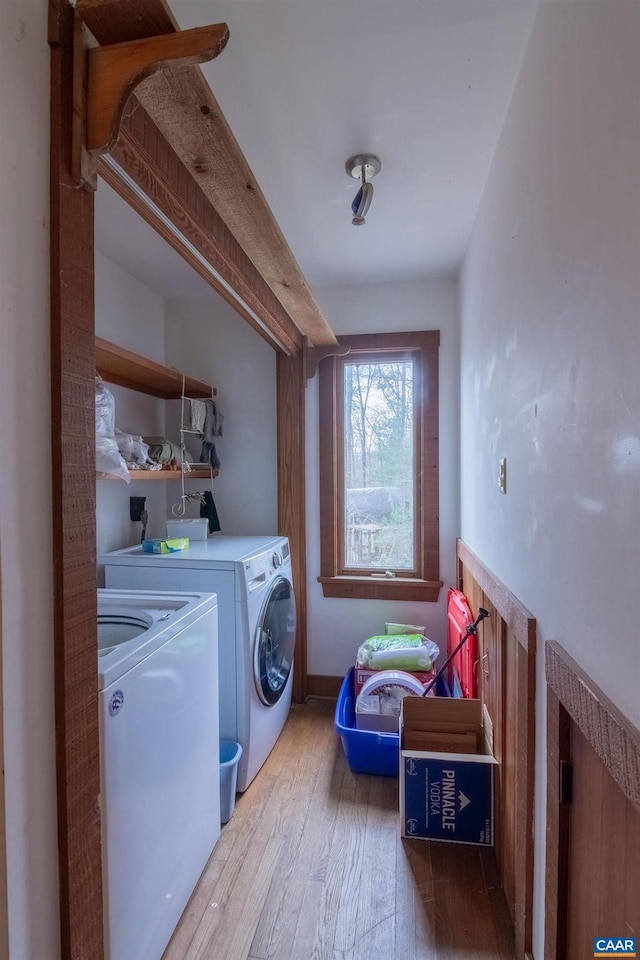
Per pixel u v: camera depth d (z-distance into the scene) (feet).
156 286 8.68
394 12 3.44
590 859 2.78
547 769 3.36
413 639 7.98
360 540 9.07
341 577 8.87
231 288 5.48
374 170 5.24
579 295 2.76
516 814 4.17
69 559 2.43
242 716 6.24
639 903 2.21
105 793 3.19
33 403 2.25
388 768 6.54
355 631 8.87
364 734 6.54
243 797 6.15
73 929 2.47
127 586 6.56
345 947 4.18
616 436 2.32
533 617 3.71
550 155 3.25
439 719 6.00
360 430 9.04
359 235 6.84
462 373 7.80
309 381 9.00
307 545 9.04
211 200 4.37
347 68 3.91
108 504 7.55
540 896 3.60
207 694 5.04
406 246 7.20
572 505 2.90
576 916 3.00
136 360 6.63
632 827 2.28
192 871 4.66
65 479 2.39
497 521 5.10
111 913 3.25
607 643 2.43
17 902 2.18
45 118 2.29
